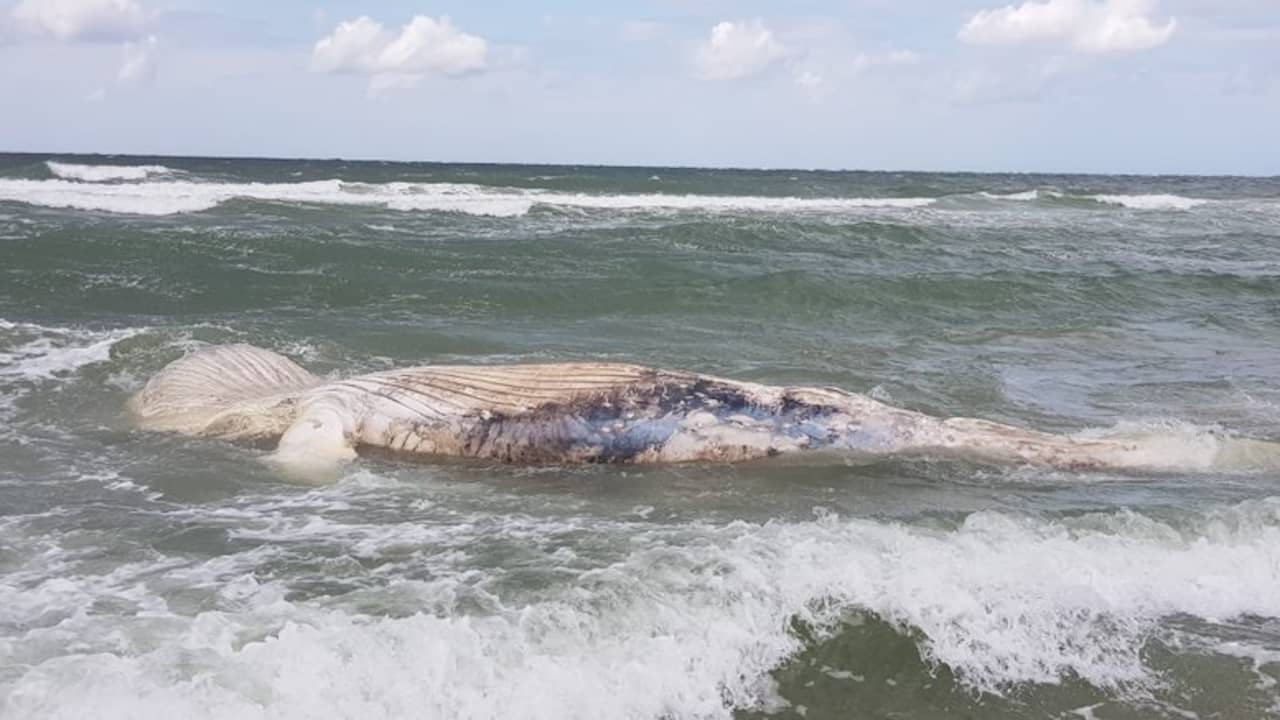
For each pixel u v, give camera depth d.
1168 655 5.41
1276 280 20.12
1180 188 79.75
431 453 8.25
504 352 11.77
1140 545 6.36
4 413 8.84
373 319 13.60
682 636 5.07
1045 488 7.84
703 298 15.91
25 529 6.30
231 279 15.66
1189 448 8.55
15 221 22.53
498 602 5.30
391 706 4.35
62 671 4.26
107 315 13.17
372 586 5.55
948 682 5.09
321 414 8.28
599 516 6.95
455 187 41.59
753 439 8.27
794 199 46.22
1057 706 4.98
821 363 11.81
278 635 4.70
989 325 15.34
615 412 8.21
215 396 8.95
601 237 24.20
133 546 6.11
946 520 6.98
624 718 4.56
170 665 4.38
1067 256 25.06
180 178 44.91
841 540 6.18
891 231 27.44
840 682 5.01
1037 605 5.68
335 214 28.89
